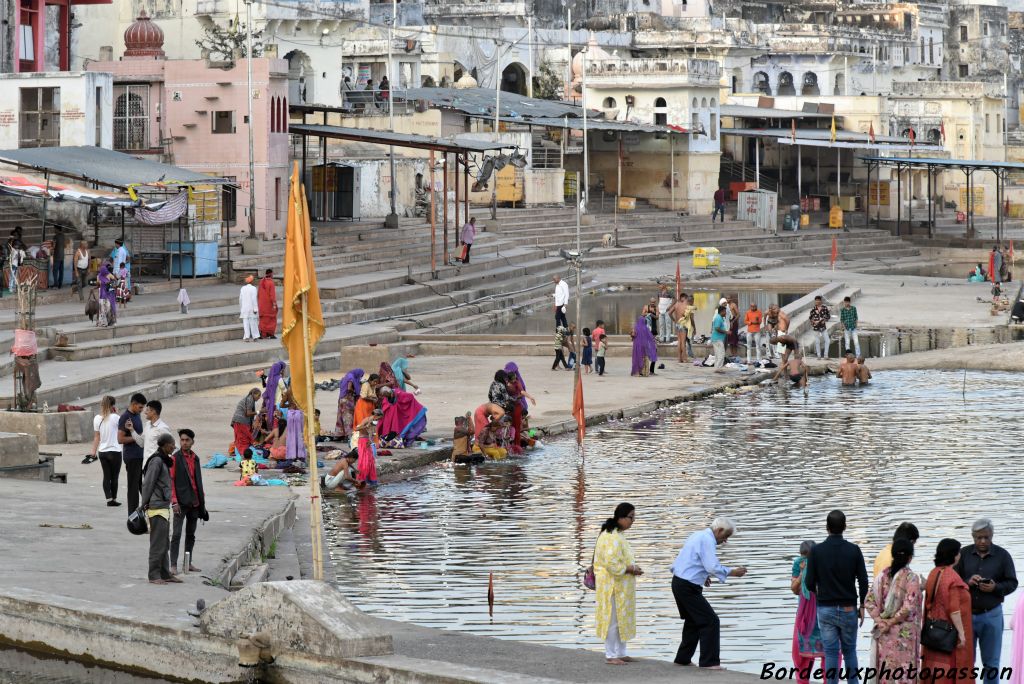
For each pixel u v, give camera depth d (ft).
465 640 69.51
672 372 174.40
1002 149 463.83
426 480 117.80
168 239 202.18
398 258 236.02
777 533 99.19
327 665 61.52
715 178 361.30
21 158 184.96
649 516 104.68
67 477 106.01
